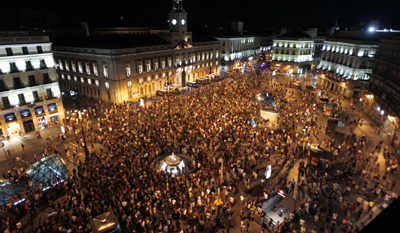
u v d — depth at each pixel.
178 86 79.88
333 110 54.50
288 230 22.67
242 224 23.20
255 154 34.16
